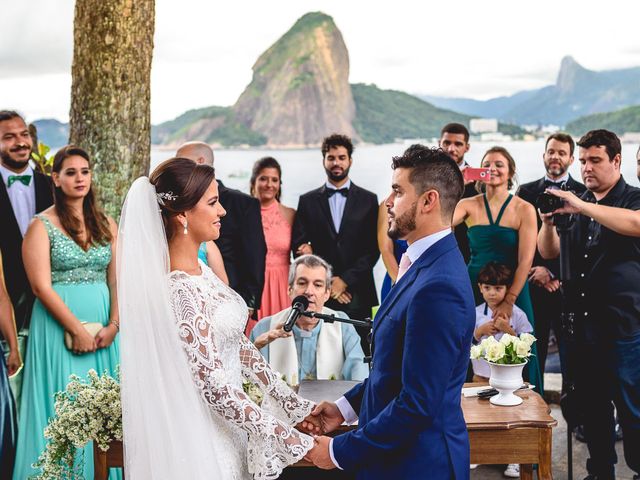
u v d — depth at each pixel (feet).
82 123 17.94
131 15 17.72
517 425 10.02
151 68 18.52
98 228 14.01
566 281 13.16
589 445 13.62
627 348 13.05
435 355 7.35
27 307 15.15
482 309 15.88
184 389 7.87
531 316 16.07
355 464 7.81
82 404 9.48
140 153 18.33
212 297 8.32
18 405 14.16
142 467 7.97
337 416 9.30
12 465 13.15
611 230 13.17
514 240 16.02
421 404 7.35
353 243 18.07
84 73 17.83
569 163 17.99
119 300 8.11
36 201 15.78
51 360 13.51
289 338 13.09
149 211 8.00
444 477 7.66
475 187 17.80
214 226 8.34
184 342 7.92
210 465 7.89
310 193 18.62
